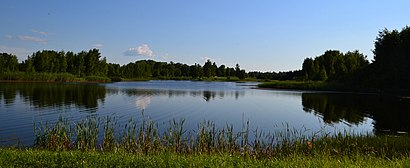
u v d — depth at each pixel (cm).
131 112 3144
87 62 12106
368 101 4825
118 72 14750
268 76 19712
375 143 1580
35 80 9344
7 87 6247
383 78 6750
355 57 10219
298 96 5956
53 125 2248
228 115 3155
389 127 2480
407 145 1544
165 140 1557
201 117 2961
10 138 1827
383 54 7362
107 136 1580
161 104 4019
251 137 1986
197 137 1675
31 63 9806
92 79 11362
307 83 8838
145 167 910
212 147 1488
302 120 2891
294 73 14950
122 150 1409
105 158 984
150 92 6238
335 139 1672
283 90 8138
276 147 1529
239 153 1421
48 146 1544
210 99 5016
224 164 935
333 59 11300
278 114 3306
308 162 984
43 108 3206
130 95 5291
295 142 1534
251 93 6781
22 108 3172
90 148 1509
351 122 2753
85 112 3022
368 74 7644
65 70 10956
